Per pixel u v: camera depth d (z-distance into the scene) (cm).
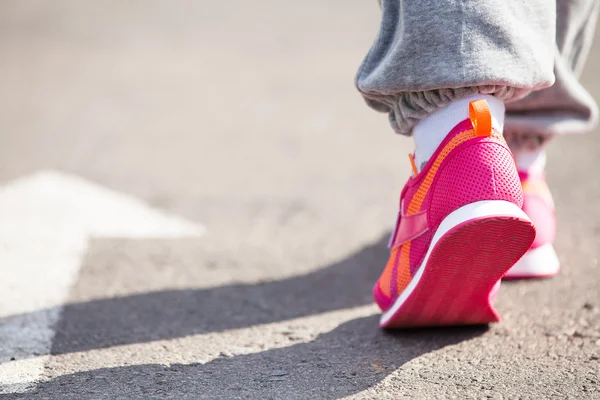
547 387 141
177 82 539
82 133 409
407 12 142
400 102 154
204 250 245
